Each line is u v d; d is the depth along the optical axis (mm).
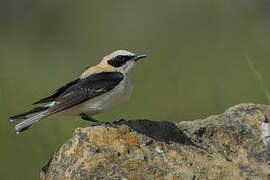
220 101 17297
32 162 12266
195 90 19156
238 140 9180
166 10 29984
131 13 30234
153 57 23109
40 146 12555
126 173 8039
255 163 8758
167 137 9141
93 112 10156
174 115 17203
